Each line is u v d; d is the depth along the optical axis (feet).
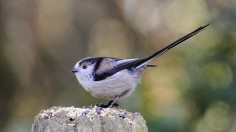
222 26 37.17
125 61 25.66
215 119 35.65
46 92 48.83
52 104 46.75
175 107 35.50
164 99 38.58
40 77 49.08
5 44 48.14
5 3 47.93
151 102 37.65
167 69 44.29
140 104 35.86
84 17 50.93
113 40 51.60
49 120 18.34
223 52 35.68
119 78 25.14
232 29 36.91
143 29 50.24
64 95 46.88
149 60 25.66
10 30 48.37
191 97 35.27
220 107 35.24
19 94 48.32
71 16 50.47
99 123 18.11
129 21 51.16
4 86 47.85
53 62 49.55
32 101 48.52
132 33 51.06
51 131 18.07
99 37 51.55
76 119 18.20
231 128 35.70
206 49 35.96
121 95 25.77
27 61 48.85
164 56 44.73
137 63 25.77
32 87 48.78
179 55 39.32
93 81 25.34
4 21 48.06
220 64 35.35
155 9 49.44
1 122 46.91
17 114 47.75
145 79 42.42
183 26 47.21
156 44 49.47
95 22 51.08
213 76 35.24
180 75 36.99
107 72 25.20
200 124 35.60
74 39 50.39
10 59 48.24
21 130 41.39
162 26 48.85
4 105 47.60
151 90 39.65
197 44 37.09
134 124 18.53
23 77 48.60
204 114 35.29
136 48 50.60
